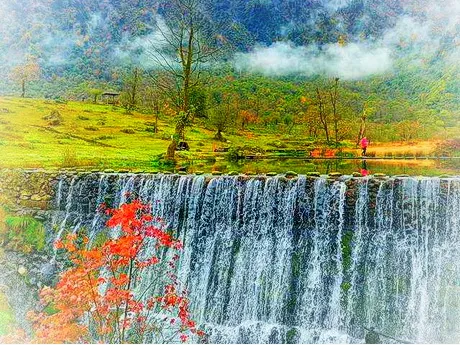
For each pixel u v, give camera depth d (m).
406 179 15.36
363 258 15.68
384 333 14.95
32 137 43.06
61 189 21.58
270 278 17.00
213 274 17.94
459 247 14.62
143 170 24.08
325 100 78.88
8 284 19.33
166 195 19.52
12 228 21.19
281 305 16.56
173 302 12.99
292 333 16.06
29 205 21.95
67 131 49.03
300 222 16.86
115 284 11.02
